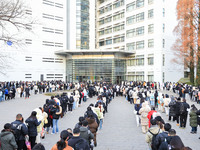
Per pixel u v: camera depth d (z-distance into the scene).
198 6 27.41
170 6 40.66
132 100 19.88
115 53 43.47
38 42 43.38
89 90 24.45
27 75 41.50
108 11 54.16
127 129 10.05
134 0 44.53
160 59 38.19
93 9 53.25
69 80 46.28
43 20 44.09
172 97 12.28
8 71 38.28
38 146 3.62
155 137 5.20
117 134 9.12
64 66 48.03
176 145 3.86
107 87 23.78
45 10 44.47
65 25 48.16
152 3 40.03
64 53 45.31
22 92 24.38
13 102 19.66
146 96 19.16
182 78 40.69
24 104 18.39
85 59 44.44
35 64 42.91
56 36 46.59
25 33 40.22
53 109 8.88
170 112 11.50
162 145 4.45
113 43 52.59
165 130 5.18
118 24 50.50
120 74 44.94
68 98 14.30
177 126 10.53
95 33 57.06
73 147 4.28
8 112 14.40
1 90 20.48
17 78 39.75
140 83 33.62
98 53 43.66
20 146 5.52
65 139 4.08
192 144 7.58
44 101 20.36
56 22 46.56
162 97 14.59
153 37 39.69
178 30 31.98
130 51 42.78
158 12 38.69
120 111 15.48
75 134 4.46
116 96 27.12
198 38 26.06
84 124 5.29
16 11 11.60
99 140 8.20
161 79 38.06
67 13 50.88
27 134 5.81
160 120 5.58
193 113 9.02
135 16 44.38
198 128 10.20
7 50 37.88
